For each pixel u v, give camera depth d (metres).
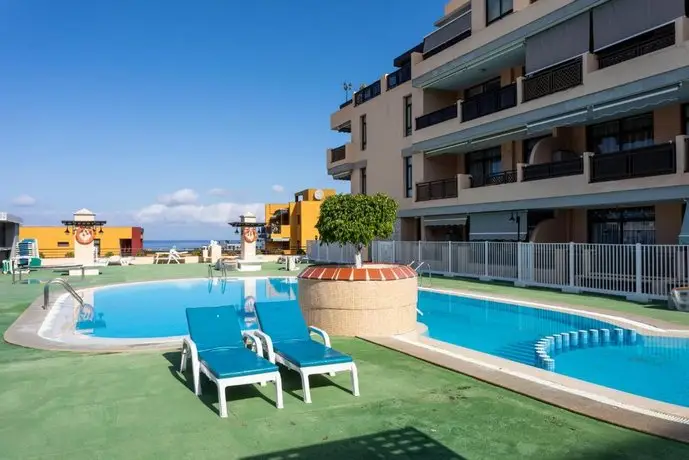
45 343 9.09
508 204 21.33
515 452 4.43
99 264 32.81
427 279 21.19
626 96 16.48
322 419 5.25
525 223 20.67
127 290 21.11
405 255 25.70
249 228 31.33
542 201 19.64
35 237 49.84
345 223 10.26
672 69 15.09
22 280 23.45
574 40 18.48
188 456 4.38
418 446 4.57
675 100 15.55
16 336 9.91
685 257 13.88
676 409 5.45
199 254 43.41
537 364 9.15
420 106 27.50
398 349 8.33
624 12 16.77
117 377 6.82
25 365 7.48
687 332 10.50
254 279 25.00
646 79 15.80
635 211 18.48
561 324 12.91
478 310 15.23
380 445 4.60
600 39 17.58
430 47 27.59
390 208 10.55
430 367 7.30
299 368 5.90
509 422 5.14
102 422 5.18
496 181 24.27
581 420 5.18
